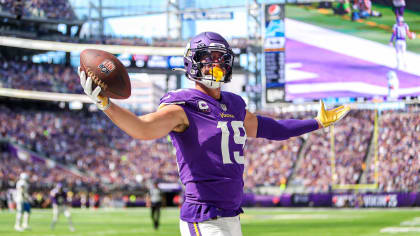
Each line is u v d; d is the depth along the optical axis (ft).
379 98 89.86
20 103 225.56
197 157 16.21
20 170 177.27
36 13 211.61
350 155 156.97
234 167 16.56
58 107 230.07
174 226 94.02
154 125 14.51
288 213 121.90
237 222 16.84
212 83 16.90
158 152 198.39
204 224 16.14
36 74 215.72
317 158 161.89
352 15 92.58
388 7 89.71
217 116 16.60
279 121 19.43
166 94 16.55
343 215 107.86
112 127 210.79
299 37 94.79
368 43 91.35
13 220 110.22
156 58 212.02
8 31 205.67
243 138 17.17
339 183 152.25
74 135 200.75
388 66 89.61
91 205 175.63
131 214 135.74
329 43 92.63
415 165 146.61
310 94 93.25
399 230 71.92
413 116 152.76
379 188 146.82
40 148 189.57
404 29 88.89
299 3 94.12
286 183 160.86
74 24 221.25
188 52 17.37
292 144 169.48
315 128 19.90
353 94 91.56
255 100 197.57
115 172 188.96
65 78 221.46
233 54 17.49
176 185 176.65
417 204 133.28
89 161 190.60
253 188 160.15
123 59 209.77
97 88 13.52
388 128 155.02
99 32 224.53
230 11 207.92
